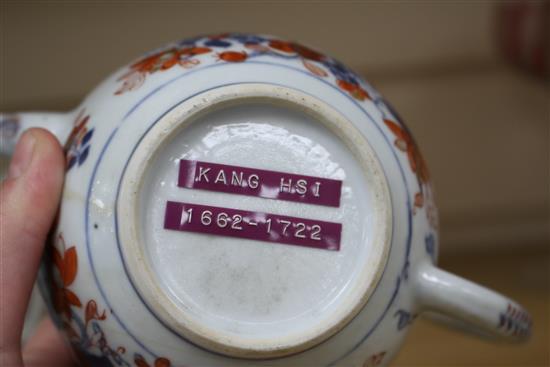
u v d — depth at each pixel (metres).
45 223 0.57
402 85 1.57
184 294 0.52
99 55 1.39
